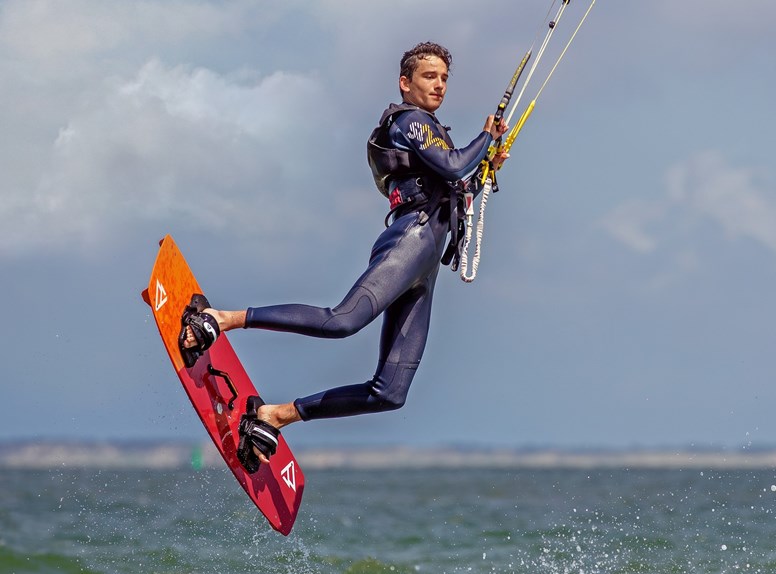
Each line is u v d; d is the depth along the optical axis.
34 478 106.56
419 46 18.20
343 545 32.44
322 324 16.89
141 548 28.97
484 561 28.80
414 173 17.81
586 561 28.72
